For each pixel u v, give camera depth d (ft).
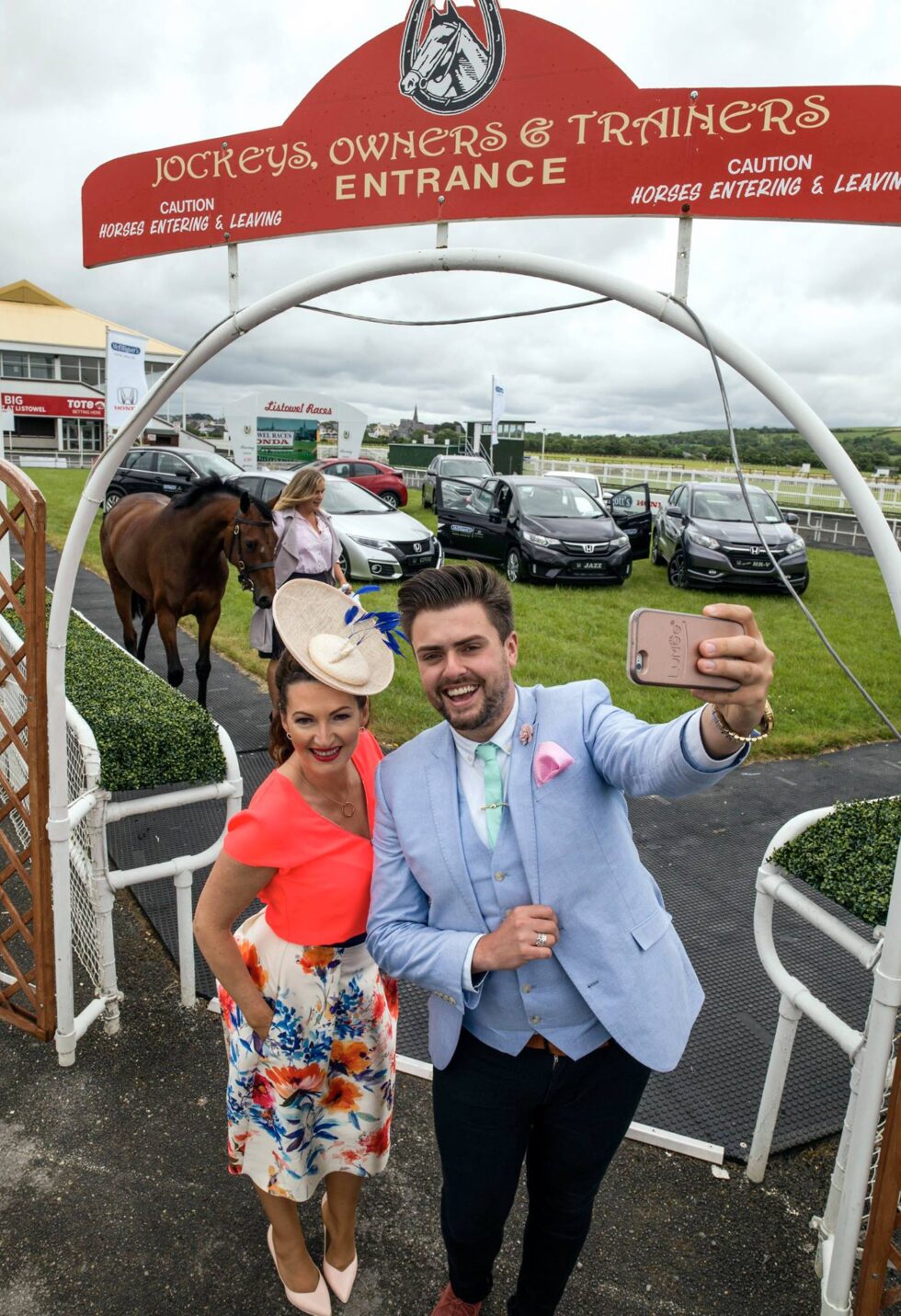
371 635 6.15
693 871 14.34
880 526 5.36
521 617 31.01
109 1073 9.24
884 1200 5.69
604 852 5.19
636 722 5.06
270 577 17.84
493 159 6.49
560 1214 5.74
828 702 23.16
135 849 14.01
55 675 8.20
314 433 80.89
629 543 38.37
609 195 6.28
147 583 20.51
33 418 126.62
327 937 6.02
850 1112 6.73
